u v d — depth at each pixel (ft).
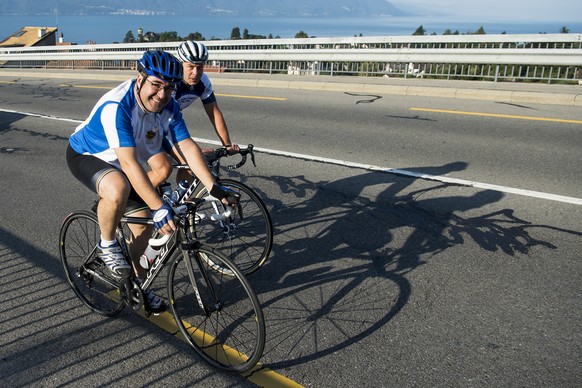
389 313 10.88
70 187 19.60
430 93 35.42
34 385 8.91
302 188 18.58
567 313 10.72
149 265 10.06
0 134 29.09
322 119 29.22
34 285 12.31
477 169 19.70
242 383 8.95
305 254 13.66
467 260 13.04
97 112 9.59
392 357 9.50
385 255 13.46
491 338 9.96
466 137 24.26
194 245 9.19
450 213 15.87
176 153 11.73
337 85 39.04
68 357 9.68
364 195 17.63
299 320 10.74
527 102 31.89
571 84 35.68
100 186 9.40
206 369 9.36
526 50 35.55
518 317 10.62
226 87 43.50
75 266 12.23
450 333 10.15
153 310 10.32
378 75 44.29
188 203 9.19
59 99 41.29
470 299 11.31
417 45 47.73
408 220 15.56
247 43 49.29
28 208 17.42
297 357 9.59
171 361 9.57
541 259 12.97
